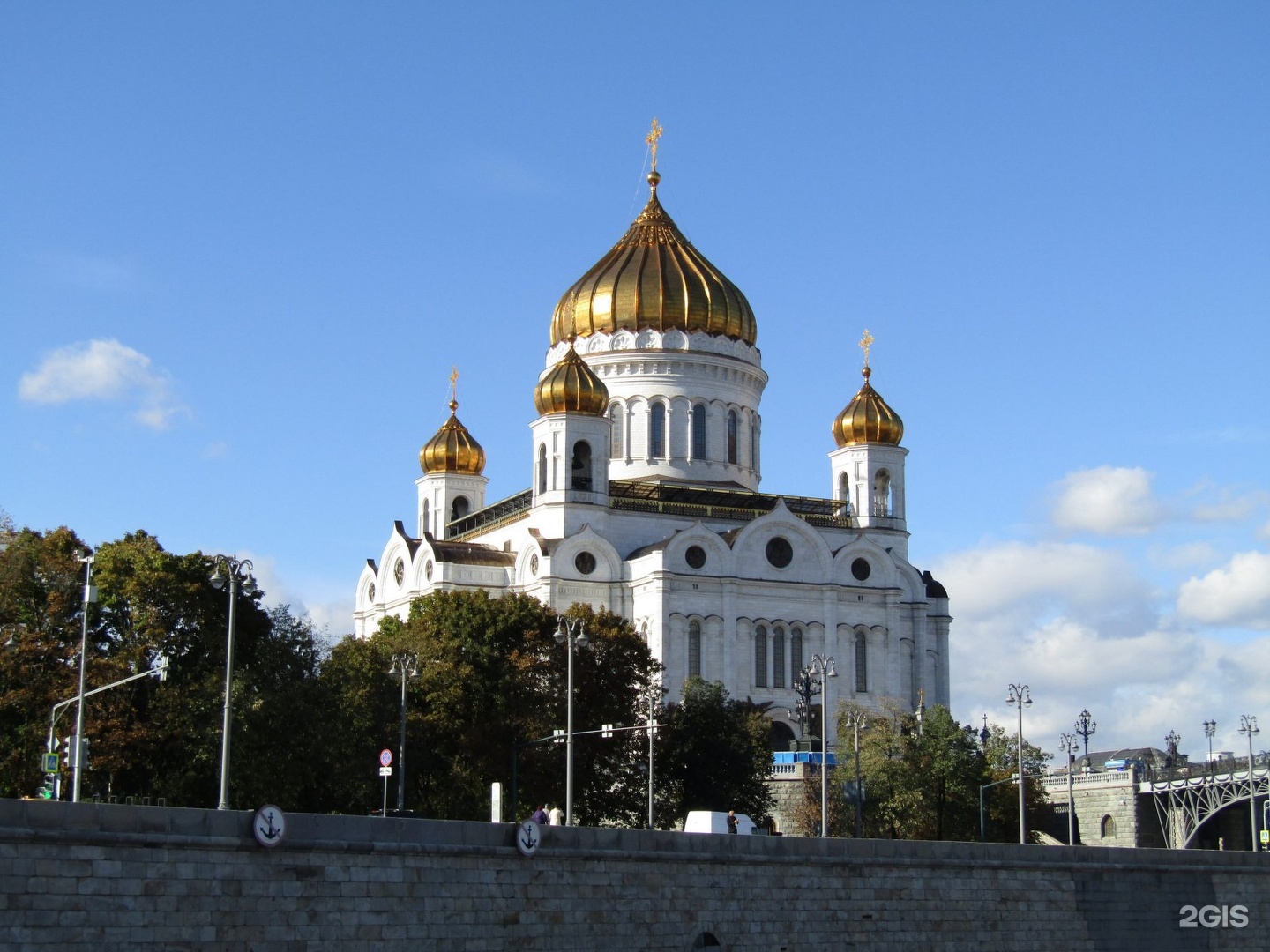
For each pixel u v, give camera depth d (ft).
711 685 521.65
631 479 635.66
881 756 495.00
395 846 228.63
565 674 467.52
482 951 236.02
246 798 367.86
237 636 386.73
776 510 609.01
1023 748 508.12
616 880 252.62
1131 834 550.77
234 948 212.43
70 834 199.82
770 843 271.90
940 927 289.12
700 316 646.74
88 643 367.04
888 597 620.08
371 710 427.74
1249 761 513.45
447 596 488.44
